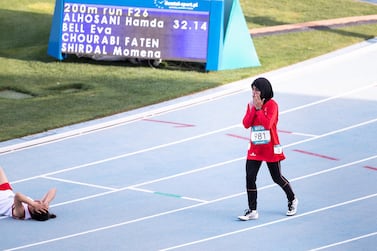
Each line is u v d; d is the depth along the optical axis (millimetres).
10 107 42781
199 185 31250
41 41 57562
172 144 36312
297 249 25125
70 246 25328
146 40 49844
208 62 49094
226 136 37406
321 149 35625
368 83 45844
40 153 35344
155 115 40750
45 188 30953
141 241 25766
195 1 49219
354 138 37156
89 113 41094
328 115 40531
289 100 43000
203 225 27156
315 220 27641
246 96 43906
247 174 27328
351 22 60594
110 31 50438
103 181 31703
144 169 33062
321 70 48531
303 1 66625
